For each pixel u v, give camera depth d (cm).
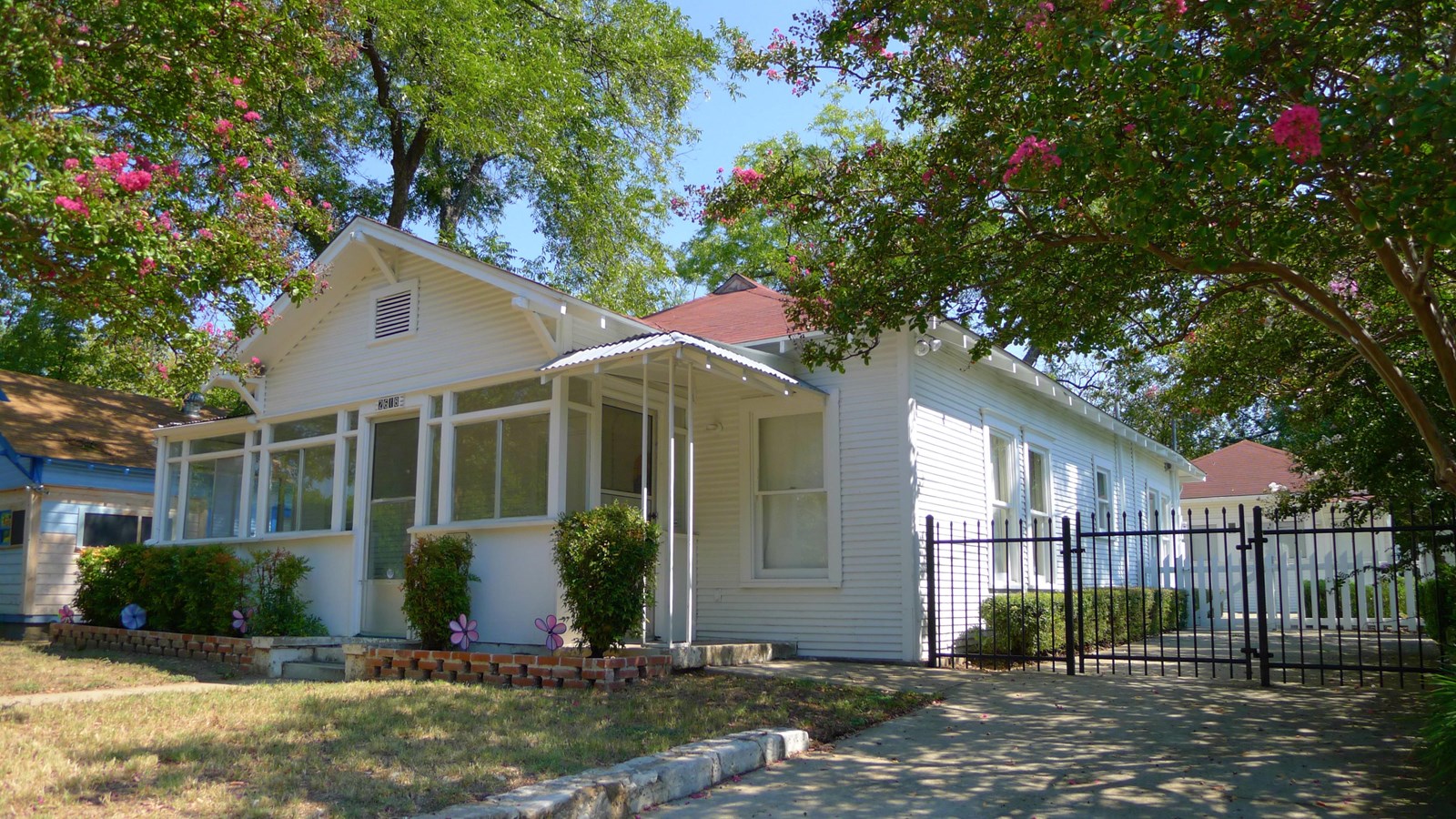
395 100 2206
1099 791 597
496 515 1150
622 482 1180
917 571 1151
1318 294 796
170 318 809
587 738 675
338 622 1303
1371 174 648
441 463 1218
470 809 489
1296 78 646
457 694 845
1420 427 772
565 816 508
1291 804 564
